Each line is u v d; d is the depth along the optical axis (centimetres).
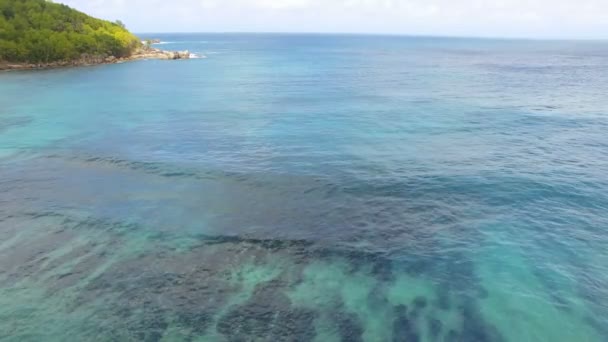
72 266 1866
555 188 2661
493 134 3875
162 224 2238
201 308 1608
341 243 2056
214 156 3303
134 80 7875
